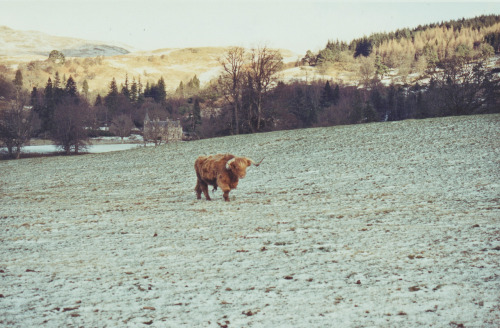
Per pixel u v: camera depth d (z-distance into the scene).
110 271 7.24
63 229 11.09
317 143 31.55
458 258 7.10
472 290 5.73
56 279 6.86
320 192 16.20
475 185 15.30
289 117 60.19
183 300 5.85
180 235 9.84
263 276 6.69
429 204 12.60
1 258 8.27
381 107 110.94
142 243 9.20
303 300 5.68
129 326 5.10
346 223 10.44
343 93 135.25
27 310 5.61
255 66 57.94
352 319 5.09
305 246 8.38
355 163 23.05
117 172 28.30
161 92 193.75
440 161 20.98
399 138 28.83
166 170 27.41
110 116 151.12
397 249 7.87
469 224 9.63
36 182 25.89
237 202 14.57
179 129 95.81
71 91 155.38
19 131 70.06
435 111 59.75
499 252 7.30
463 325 4.81
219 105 62.88
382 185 16.88
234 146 35.19
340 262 7.23
